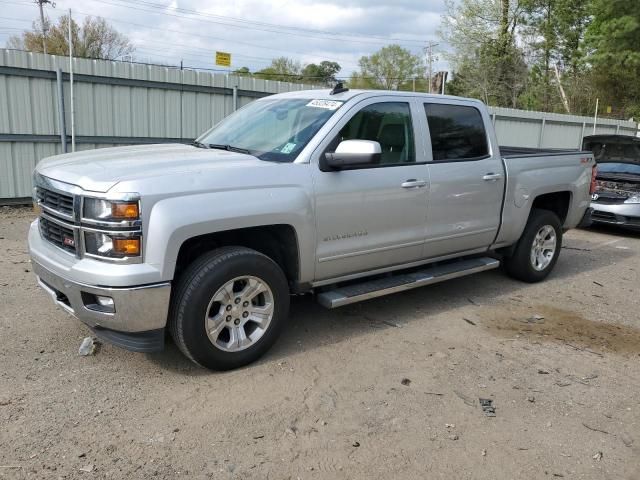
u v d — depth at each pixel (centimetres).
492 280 670
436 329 506
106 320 361
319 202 429
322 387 391
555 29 3438
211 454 312
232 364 404
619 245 930
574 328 526
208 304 381
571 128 2039
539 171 623
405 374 416
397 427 347
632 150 1099
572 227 702
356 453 320
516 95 3641
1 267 629
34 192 438
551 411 375
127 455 308
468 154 555
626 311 584
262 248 441
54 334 454
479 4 3422
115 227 345
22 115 993
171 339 455
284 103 508
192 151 454
